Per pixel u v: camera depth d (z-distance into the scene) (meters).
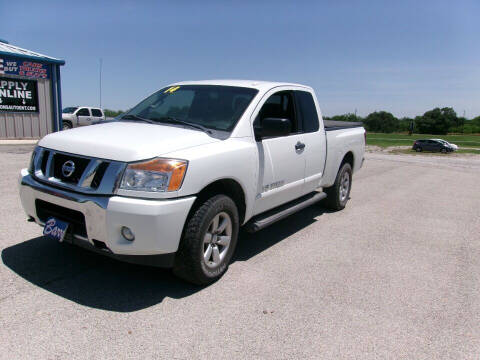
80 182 3.14
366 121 147.38
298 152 4.86
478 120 152.25
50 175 3.40
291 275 4.00
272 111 4.73
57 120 15.20
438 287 3.92
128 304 3.20
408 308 3.45
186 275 3.46
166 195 3.06
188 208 3.18
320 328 3.04
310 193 5.86
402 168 15.04
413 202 8.05
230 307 3.26
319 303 3.44
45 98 14.73
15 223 4.90
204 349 2.68
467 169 16.97
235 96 4.39
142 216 2.94
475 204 8.17
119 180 3.03
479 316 3.37
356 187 9.62
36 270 3.69
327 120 7.84
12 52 13.46
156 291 3.46
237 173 3.72
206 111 4.27
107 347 2.62
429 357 2.76
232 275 3.91
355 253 4.77
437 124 139.75
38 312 2.99
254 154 3.99
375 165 15.73
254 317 3.13
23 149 12.04
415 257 4.75
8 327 2.77
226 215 3.68
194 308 3.21
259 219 4.45
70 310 3.05
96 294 3.33
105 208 2.97
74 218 3.27
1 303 3.07
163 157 3.14
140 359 2.53
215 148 3.54
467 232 5.97
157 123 4.15
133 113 4.66
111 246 3.04
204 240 3.44
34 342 2.62
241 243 4.91
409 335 3.02
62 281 3.51
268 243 4.96
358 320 3.19
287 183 4.75
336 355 2.71
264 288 3.66
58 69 14.91
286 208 4.91
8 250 4.09
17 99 13.93
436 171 14.71
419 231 5.89
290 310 3.28
